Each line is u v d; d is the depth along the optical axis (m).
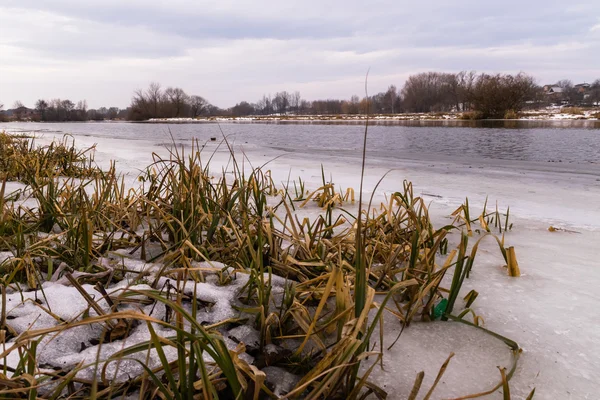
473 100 37.12
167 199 3.14
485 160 9.00
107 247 2.43
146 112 69.62
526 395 1.32
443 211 3.95
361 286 1.32
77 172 5.40
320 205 4.01
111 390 1.07
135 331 1.54
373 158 9.49
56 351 1.40
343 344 1.18
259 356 1.45
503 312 1.86
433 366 1.47
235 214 2.97
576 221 3.63
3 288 1.48
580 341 1.62
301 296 1.81
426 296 1.95
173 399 1.14
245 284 1.91
